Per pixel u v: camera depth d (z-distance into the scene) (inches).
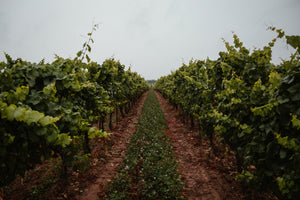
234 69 145.6
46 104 102.3
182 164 182.7
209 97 187.8
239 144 119.7
